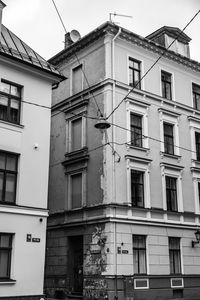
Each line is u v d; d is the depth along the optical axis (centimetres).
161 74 2834
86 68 2703
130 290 2211
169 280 2452
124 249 2277
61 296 2498
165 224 2527
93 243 2350
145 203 2472
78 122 2706
